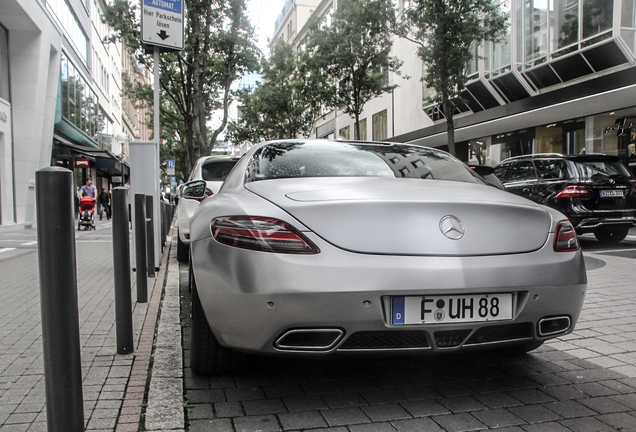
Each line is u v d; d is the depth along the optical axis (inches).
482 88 822.5
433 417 92.0
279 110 1168.2
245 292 87.5
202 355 106.3
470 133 883.4
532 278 91.7
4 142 665.0
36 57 709.9
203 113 700.7
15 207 703.7
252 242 88.8
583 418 91.8
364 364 120.9
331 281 84.5
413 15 621.3
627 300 189.6
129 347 124.4
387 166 125.4
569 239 100.1
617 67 597.3
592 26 605.3
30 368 114.3
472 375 114.0
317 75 880.3
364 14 773.3
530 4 705.6
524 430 87.0
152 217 235.5
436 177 123.3
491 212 94.7
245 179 118.0
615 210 336.8
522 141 783.7
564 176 345.1
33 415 89.7
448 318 88.6
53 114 807.7
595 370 117.3
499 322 91.0
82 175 1172.5
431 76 624.1
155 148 254.8
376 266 85.7
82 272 252.8
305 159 125.3
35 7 685.9
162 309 171.0
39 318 159.9
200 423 89.0
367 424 89.0
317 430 86.7
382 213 89.7
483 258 90.3
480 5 589.3
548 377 112.9
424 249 88.4
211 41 701.9
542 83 708.7
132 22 705.6
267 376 112.5
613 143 613.9
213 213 101.9
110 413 90.4
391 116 1182.9
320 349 87.4
